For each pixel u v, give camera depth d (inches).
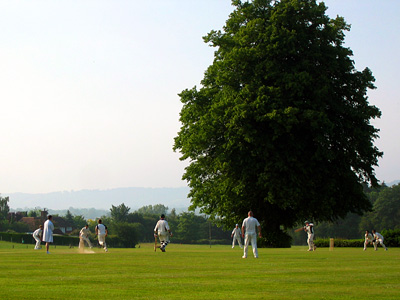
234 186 1619.1
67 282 448.8
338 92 1722.4
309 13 1654.8
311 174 1582.2
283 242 1691.7
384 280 474.0
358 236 4835.1
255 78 1582.2
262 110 1498.5
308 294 378.0
